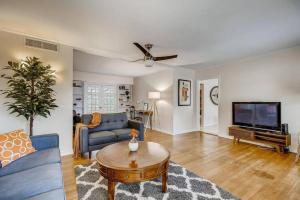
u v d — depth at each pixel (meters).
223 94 4.95
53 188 1.34
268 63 3.92
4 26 2.53
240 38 2.96
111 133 3.47
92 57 4.25
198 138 4.81
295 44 3.29
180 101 5.58
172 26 2.47
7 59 2.69
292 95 3.54
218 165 2.81
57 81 3.14
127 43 3.20
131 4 1.91
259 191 2.03
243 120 4.27
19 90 2.40
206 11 2.06
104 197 1.89
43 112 2.60
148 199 1.85
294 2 1.86
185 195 1.92
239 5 1.92
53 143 2.40
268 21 2.32
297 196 1.93
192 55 4.02
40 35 2.85
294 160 3.05
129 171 1.69
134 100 7.79
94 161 2.96
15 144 1.96
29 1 1.86
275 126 3.66
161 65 5.08
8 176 1.49
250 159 3.09
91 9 2.02
